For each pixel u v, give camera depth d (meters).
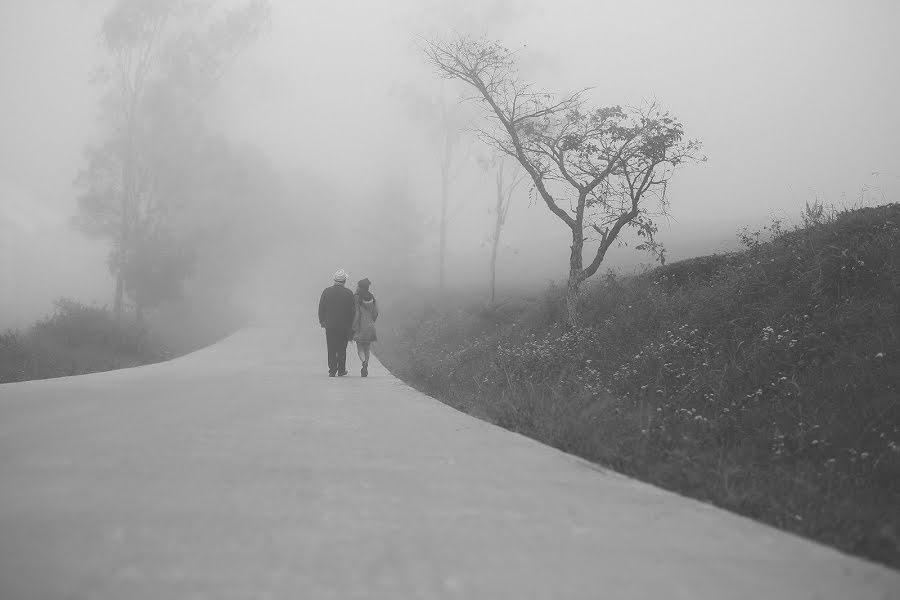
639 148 16.58
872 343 8.73
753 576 3.00
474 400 11.20
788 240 13.57
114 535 3.01
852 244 11.34
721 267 15.24
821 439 7.02
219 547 2.93
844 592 2.87
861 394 7.71
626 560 3.11
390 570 2.76
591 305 17.95
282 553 2.89
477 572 2.79
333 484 4.39
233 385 12.09
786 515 4.52
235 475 4.48
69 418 6.85
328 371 17.55
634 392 10.25
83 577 2.46
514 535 3.43
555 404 8.74
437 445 6.50
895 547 3.90
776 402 8.38
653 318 14.04
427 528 3.46
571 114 17.30
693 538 3.66
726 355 10.49
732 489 5.09
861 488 5.82
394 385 13.80
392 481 4.63
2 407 7.59
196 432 6.29
